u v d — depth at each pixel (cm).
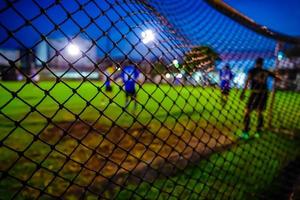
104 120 804
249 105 564
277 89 667
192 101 1164
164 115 893
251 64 584
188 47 308
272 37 569
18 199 360
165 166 470
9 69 147
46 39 160
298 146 532
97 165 490
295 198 362
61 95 1455
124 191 388
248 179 432
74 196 376
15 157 510
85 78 181
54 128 707
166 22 318
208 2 428
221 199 321
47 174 443
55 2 163
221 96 358
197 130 721
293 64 661
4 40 144
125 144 610
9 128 710
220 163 486
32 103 1173
